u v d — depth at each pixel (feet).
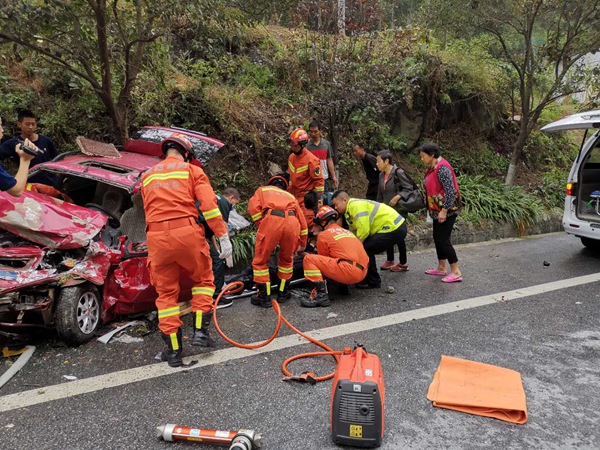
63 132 22.62
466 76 33.58
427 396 11.68
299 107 28.09
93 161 16.43
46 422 10.46
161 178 12.66
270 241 16.76
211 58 27.37
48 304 13.07
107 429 10.27
